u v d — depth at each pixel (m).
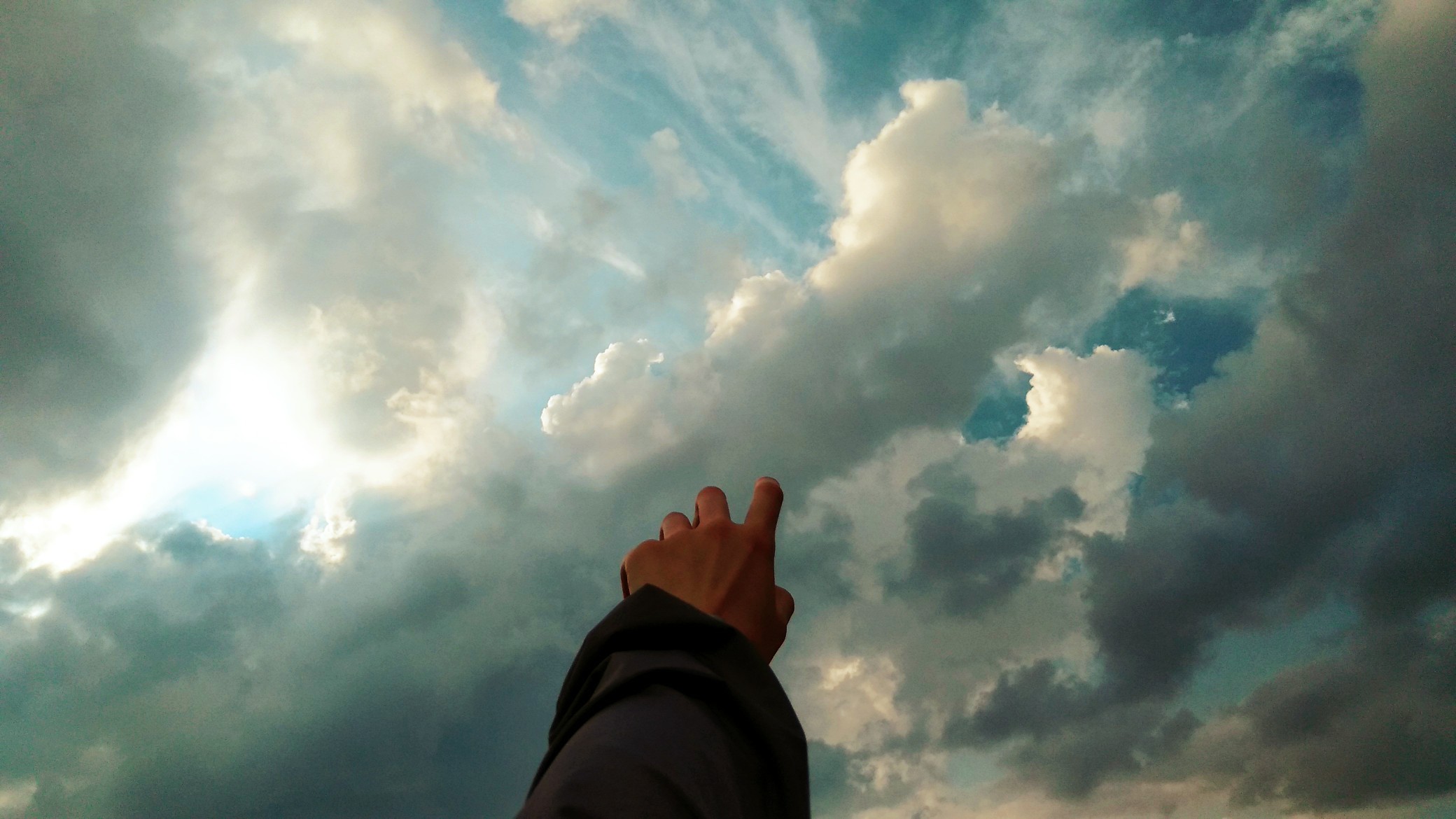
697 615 0.57
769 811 0.47
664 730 0.43
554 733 0.54
